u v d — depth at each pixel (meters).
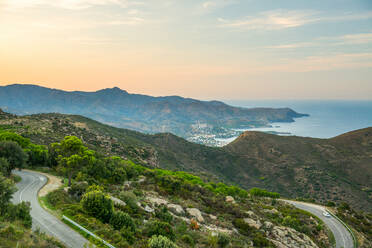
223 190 64.31
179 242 21.81
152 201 34.47
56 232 18.27
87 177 38.47
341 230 47.94
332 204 66.75
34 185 33.34
